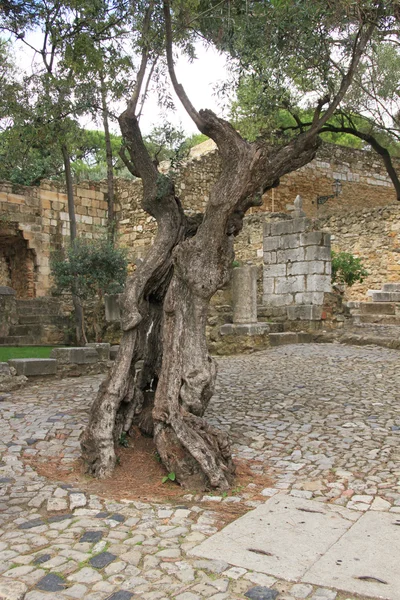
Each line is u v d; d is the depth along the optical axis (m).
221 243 5.25
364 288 21.02
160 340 5.99
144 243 21.72
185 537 3.82
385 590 3.11
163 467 5.15
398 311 17.77
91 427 5.30
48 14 7.42
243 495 4.62
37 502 4.45
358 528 3.91
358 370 10.26
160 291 5.92
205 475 4.78
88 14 7.05
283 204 26.31
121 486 4.85
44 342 15.22
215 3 6.38
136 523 4.05
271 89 6.77
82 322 14.48
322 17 6.00
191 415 5.06
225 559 3.48
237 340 12.98
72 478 5.05
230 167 5.10
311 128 5.69
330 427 6.52
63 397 8.20
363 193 28.98
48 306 18.45
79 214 21.45
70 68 7.63
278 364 11.13
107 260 14.20
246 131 9.03
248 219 21.47
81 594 3.12
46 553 3.59
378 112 16.08
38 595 3.12
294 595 3.08
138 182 21.91
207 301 5.35
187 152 6.23
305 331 14.65
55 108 7.75
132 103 5.94
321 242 14.89
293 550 3.59
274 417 7.03
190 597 3.07
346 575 3.27
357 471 5.08
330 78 6.54
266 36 5.93
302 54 6.31
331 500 4.45
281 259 15.50
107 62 7.34
